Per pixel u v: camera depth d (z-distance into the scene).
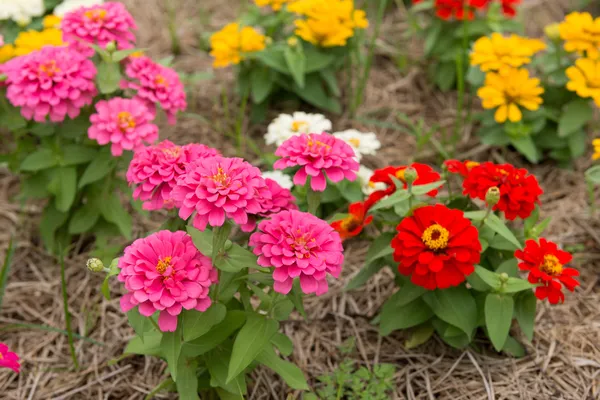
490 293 0.96
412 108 1.33
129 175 0.92
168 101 1.05
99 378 1.02
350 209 1.00
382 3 1.27
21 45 1.16
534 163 1.25
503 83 1.18
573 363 1.01
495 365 1.01
